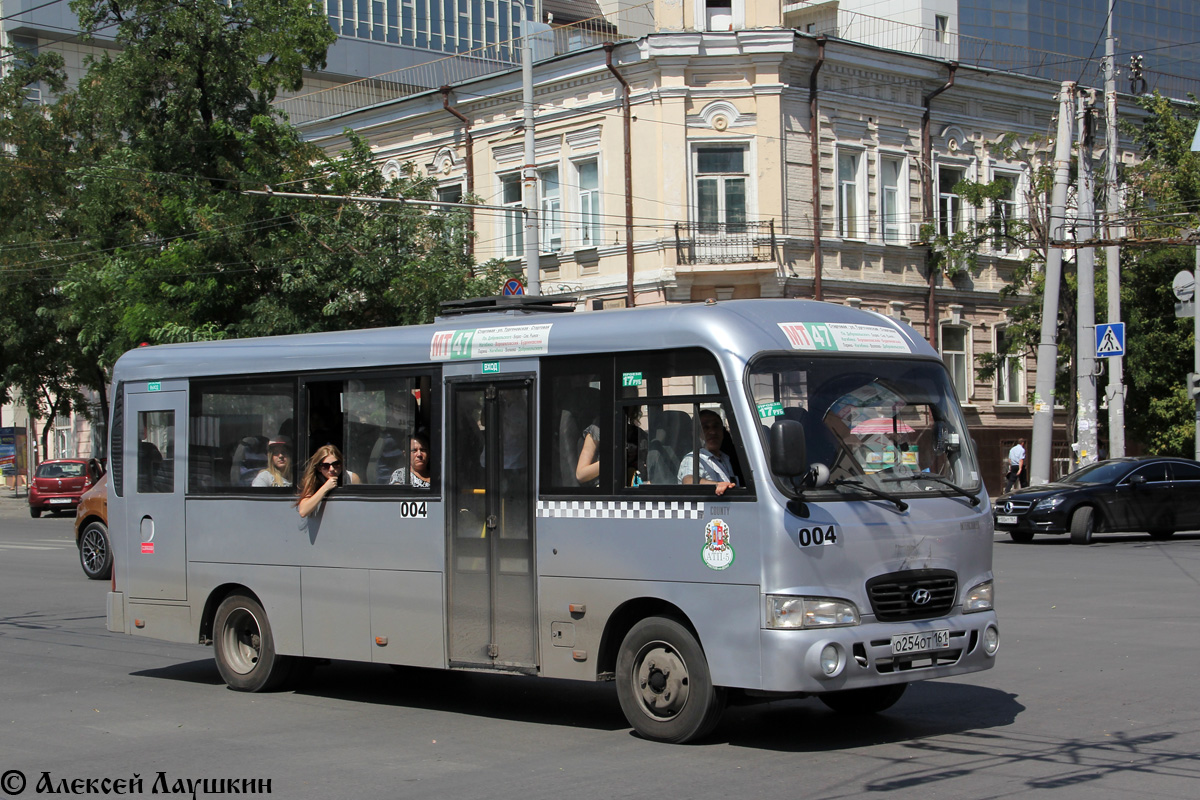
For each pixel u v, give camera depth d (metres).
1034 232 31.97
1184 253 29.50
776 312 8.02
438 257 27.75
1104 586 15.56
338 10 66.44
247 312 28.73
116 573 11.11
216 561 10.33
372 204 28.31
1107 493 22.00
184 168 30.28
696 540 7.64
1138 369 30.47
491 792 6.71
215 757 7.70
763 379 7.66
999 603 14.10
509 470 8.59
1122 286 30.52
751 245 29.41
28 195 40.06
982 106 34.25
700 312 7.92
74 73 57.25
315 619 9.65
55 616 14.73
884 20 39.31
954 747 7.55
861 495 7.65
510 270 30.16
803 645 7.23
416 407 9.16
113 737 8.34
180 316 28.42
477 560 8.70
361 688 10.27
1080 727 8.01
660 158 29.69
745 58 29.55
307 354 9.86
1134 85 36.81
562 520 8.27
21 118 40.25
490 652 8.60
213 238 28.00
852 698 8.66
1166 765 6.96
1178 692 9.07
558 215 31.77
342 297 27.55
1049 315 25.92
